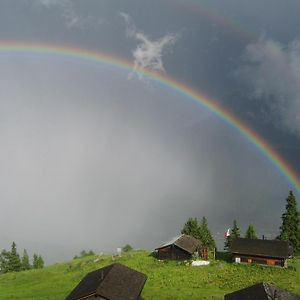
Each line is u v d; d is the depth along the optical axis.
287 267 87.69
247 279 78.06
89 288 55.38
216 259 95.50
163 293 69.06
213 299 65.81
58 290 75.25
